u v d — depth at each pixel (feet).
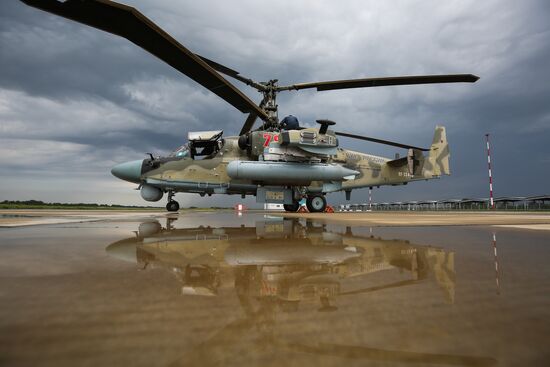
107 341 2.44
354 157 42.14
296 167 31.30
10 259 6.01
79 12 17.57
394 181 44.39
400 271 5.03
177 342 2.42
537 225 15.12
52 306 3.30
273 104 31.96
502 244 8.29
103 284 4.21
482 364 2.05
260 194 33.45
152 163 33.47
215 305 3.34
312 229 13.05
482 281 4.42
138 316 3.00
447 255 6.55
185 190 34.99
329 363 2.06
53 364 2.06
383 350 2.27
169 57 21.80
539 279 4.54
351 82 28.71
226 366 2.03
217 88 25.17
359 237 9.98
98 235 10.48
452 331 2.64
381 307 3.28
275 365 2.04
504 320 2.91
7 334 2.58
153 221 18.71
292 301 3.49
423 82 28.25
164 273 4.89
